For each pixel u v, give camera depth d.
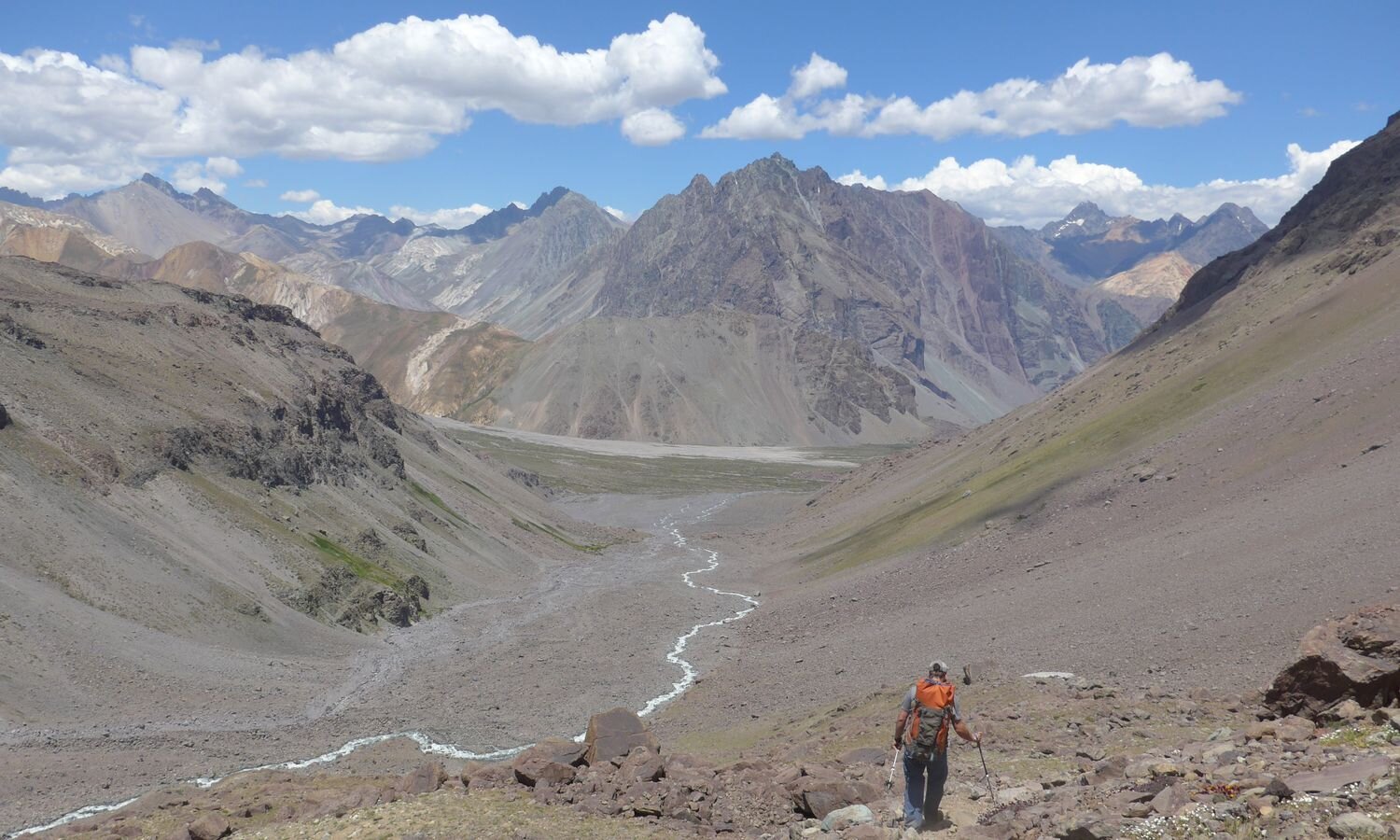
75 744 53.25
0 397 88.00
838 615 88.31
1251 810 13.42
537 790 21.22
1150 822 13.84
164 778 49.56
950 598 79.00
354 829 19.22
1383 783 12.98
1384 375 76.62
